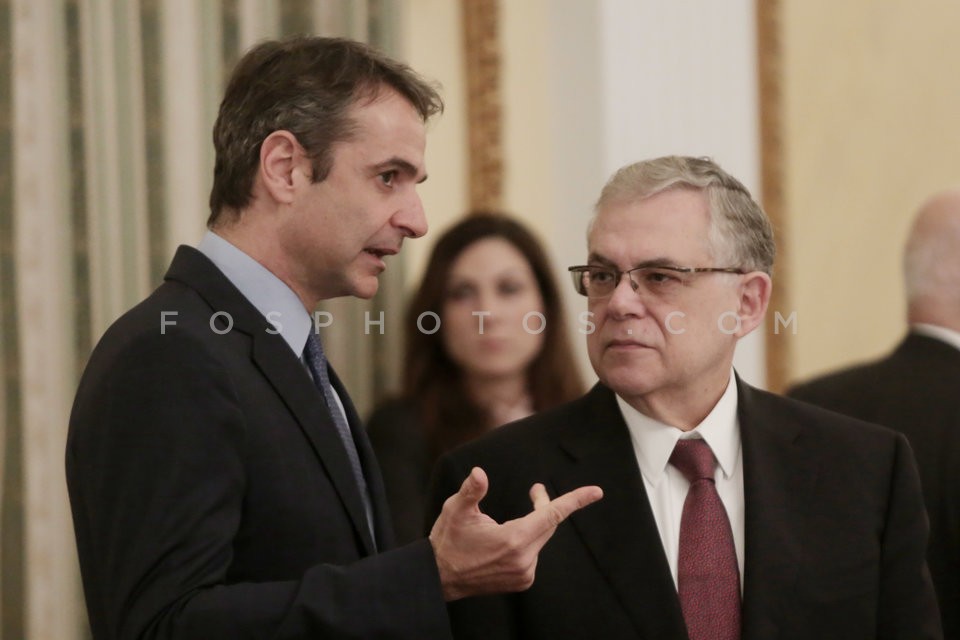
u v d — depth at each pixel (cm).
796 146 1449
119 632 461
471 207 1178
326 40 559
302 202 538
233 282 541
